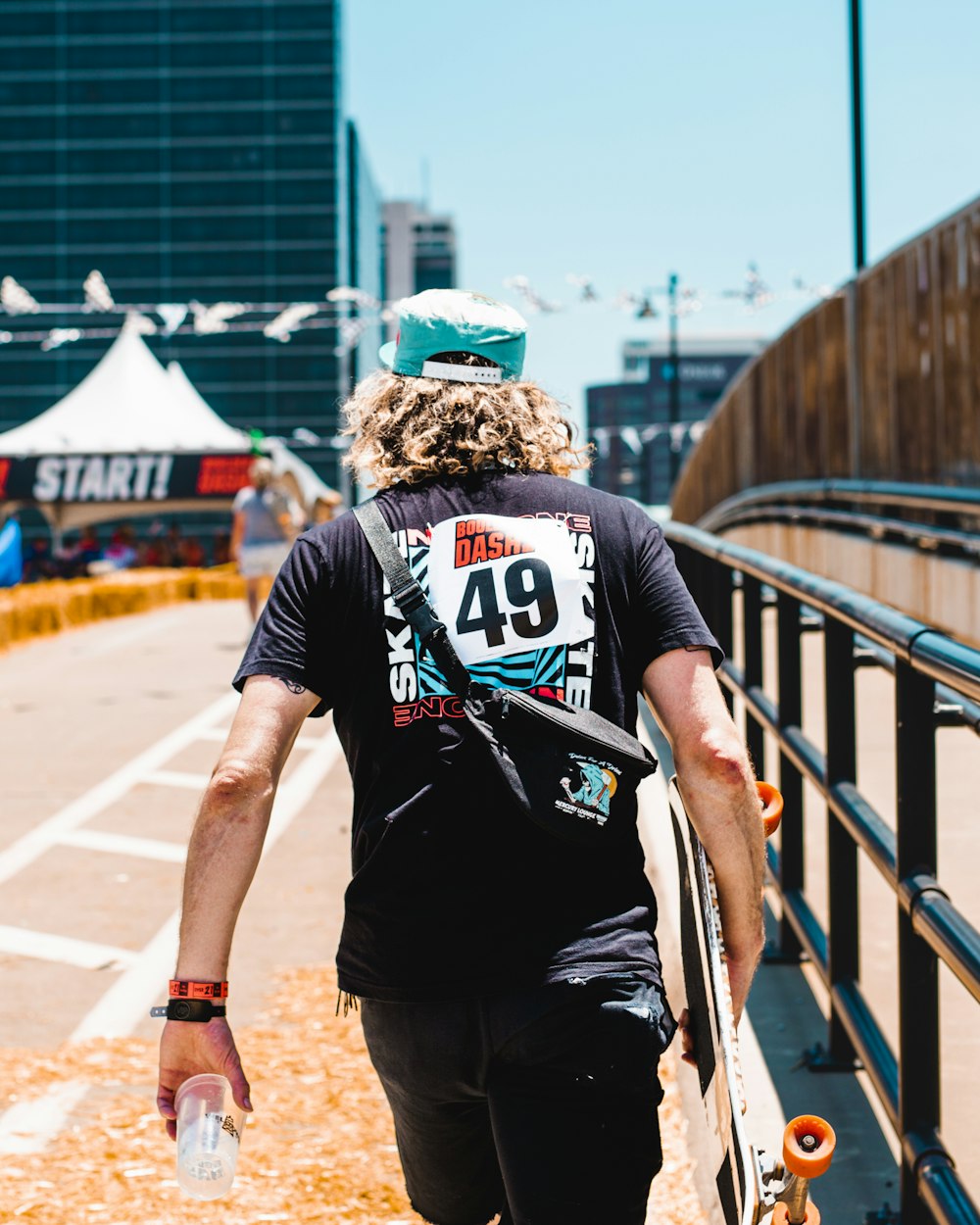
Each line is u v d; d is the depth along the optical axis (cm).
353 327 1984
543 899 198
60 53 15438
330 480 15300
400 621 206
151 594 2250
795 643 461
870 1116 353
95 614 1967
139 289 15400
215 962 198
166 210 15400
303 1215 317
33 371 15325
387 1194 326
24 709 1116
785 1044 397
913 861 285
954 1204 261
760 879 204
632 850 207
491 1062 199
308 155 15400
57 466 3375
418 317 224
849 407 1709
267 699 203
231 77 15400
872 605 316
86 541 3462
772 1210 191
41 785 816
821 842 586
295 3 15375
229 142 15412
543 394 227
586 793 196
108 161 15412
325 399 15275
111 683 1270
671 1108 370
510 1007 195
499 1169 221
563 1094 196
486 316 224
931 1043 289
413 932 198
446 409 219
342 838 686
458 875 198
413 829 200
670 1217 314
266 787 199
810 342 1962
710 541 619
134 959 511
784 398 2161
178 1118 195
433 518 212
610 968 194
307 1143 354
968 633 1066
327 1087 386
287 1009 449
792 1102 362
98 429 3441
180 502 3388
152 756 905
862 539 1448
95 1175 337
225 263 15388
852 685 371
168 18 15412
